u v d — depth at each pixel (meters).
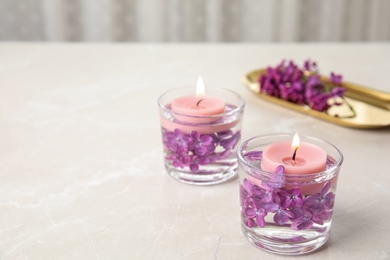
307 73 0.88
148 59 1.03
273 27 1.63
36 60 1.02
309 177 0.53
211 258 0.55
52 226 0.60
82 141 0.75
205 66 0.99
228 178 0.67
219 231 0.59
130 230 0.59
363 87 0.84
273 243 0.55
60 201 0.63
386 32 1.66
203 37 1.66
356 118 0.78
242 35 1.66
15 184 0.66
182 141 0.64
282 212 0.54
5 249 0.57
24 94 0.89
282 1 1.61
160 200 0.63
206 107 0.66
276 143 0.58
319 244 0.56
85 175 0.68
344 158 0.70
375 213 0.61
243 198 0.56
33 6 1.61
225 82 0.92
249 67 0.98
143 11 1.59
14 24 1.63
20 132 0.77
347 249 0.56
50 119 0.81
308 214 0.54
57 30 1.59
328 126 0.78
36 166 0.69
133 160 0.71
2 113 0.82
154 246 0.57
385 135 0.76
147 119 0.81
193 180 0.66
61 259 0.56
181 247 0.57
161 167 0.69
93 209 0.62
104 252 0.56
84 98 0.87
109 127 0.79
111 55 1.05
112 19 1.61
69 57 1.04
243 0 1.61
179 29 1.64
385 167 0.69
